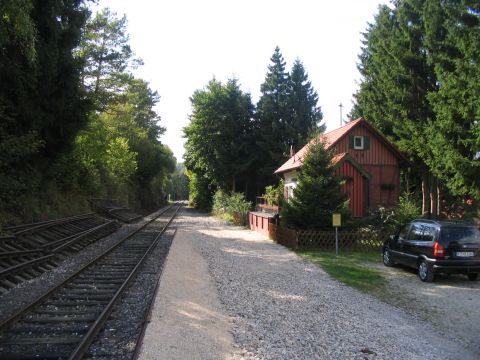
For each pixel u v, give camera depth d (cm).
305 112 5512
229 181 5547
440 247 1262
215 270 1352
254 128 5691
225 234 2622
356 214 2423
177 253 1605
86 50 3206
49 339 671
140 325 761
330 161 1995
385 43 3058
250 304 951
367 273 1401
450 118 2264
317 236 1902
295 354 667
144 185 6134
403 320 888
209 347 678
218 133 5331
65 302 898
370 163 2883
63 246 1566
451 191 2528
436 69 2408
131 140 5516
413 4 2769
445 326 865
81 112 2031
